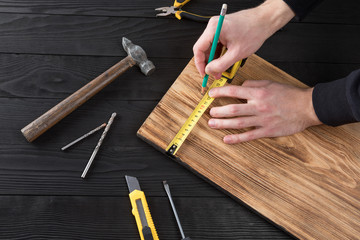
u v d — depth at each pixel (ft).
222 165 4.18
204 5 5.15
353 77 3.67
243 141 4.26
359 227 4.06
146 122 4.26
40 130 3.99
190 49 4.91
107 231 3.98
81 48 4.71
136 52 4.41
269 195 4.11
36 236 3.88
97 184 4.12
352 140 4.44
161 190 4.19
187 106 4.41
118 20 4.90
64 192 4.06
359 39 5.19
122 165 4.23
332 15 5.25
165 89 4.65
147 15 4.98
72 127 4.31
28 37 4.66
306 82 4.91
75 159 4.18
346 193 4.18
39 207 3.97
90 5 4.91
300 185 4.17
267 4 3.95
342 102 3.78
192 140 4.25
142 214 3.86
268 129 4.26
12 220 3.88
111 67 4.47
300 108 4.25
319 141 4.40
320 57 5.05
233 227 4.14
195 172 4.18
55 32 4.73
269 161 4.25
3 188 4.00
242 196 4.09
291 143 4.36
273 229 4.17
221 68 3.83
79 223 3.96
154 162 4.28
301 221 4.03
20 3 4.78
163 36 4.91
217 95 4.36
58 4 4.85
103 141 4.30
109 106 4.46
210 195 4.24
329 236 4.00
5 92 4.38
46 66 4.56
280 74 4.73
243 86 4.46
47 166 4.12
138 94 4.57
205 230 4.10
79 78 4.57
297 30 5.14
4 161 4.09
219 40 3.87
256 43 3.89
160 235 4.02
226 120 4.26
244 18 3.83
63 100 4.24
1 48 4.56
